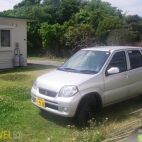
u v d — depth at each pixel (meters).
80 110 4.90
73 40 22.95
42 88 5.18
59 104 4.76
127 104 6.81
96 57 5.90
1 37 13.23
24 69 13.54
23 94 7.42
